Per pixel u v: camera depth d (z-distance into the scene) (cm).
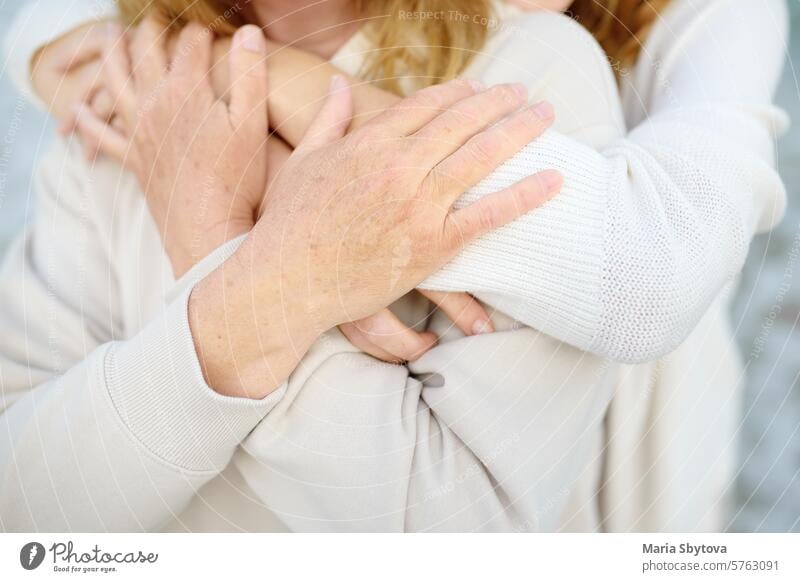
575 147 52
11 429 58
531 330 55
